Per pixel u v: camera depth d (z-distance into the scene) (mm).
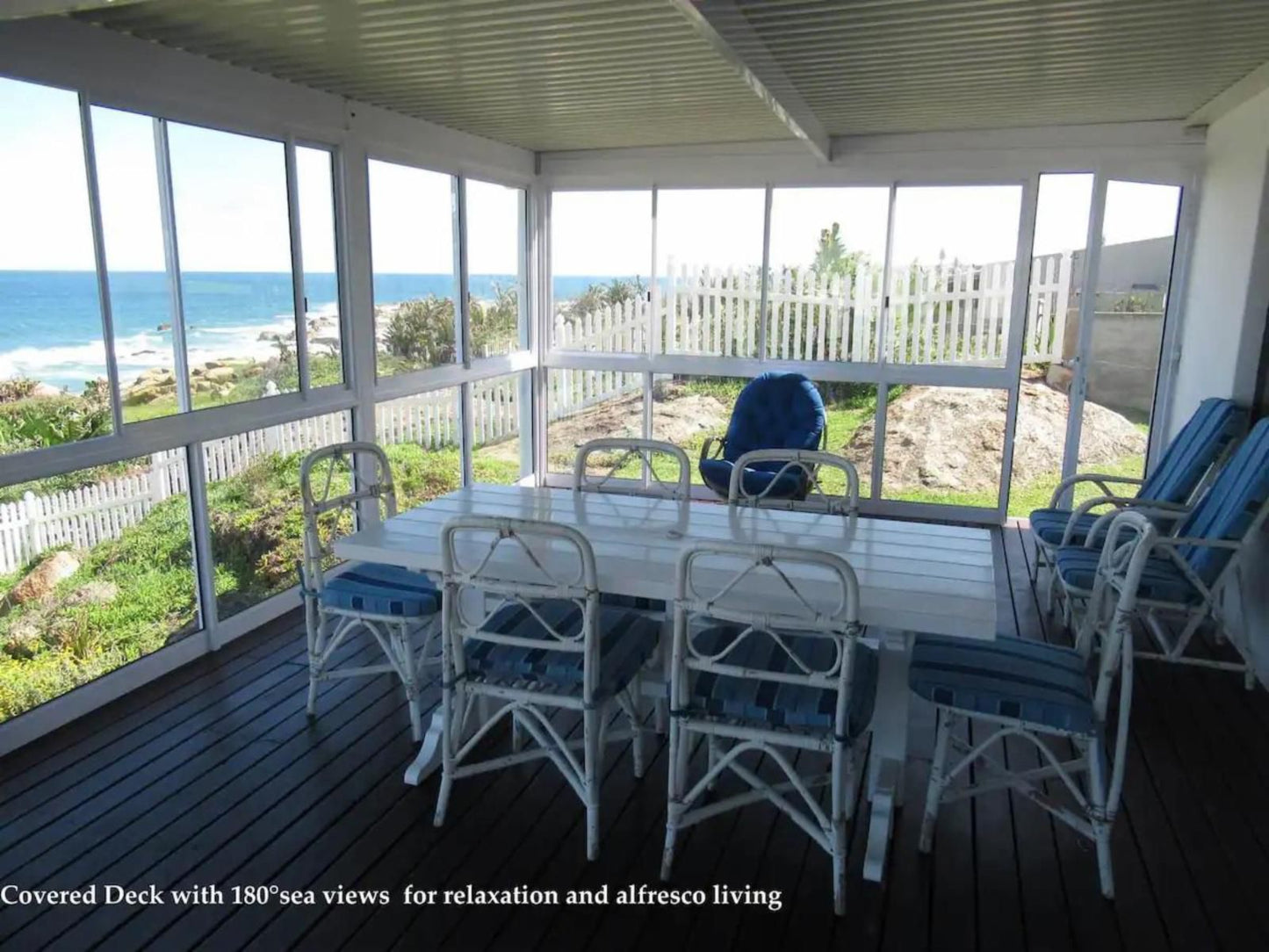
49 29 2811
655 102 4316
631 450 3387
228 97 3525
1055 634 3914
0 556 2885
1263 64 3539
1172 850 2443
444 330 5285
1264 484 3180
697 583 2348
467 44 3266
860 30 3115
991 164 5207
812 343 5848
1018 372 5434
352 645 3746
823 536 2770
